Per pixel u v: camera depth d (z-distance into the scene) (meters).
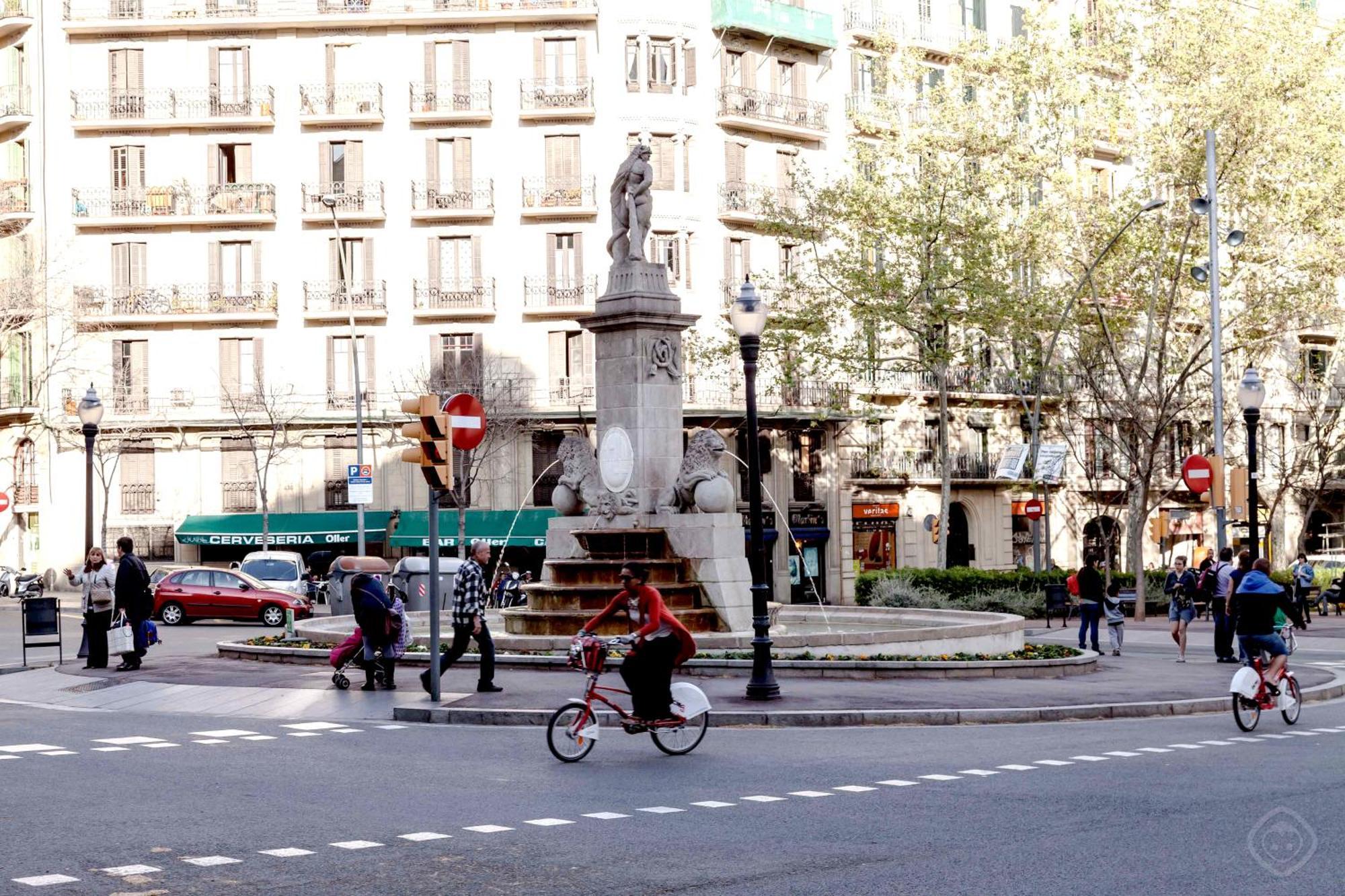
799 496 58.50
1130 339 51.97
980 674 21.80
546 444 55.97
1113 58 46.50
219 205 56.25
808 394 57.31
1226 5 44.00
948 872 9.23
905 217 46.91
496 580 40.34
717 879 9.05
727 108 57.28
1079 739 16.05
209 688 20.16
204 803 11.68
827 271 50.78
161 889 8.72
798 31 58.69
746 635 23.48
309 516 54.91
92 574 23.30
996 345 57.44
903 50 49.75
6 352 57.69
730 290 56.97
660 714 14.47
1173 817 11.15
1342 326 59.69
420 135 56.50
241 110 56.41
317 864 9.44
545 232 56.16
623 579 14.62
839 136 60.66
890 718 17.38
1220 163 43.47
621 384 25.31
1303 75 43.69
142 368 56.38
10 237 57.84
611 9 56.31
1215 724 17.89
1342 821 11.05
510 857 9.66
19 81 58.12
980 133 47.00
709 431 24.95
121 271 56.69
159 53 56.84
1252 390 29.83
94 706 19.30
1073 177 47.00
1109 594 29.02
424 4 56.28
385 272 56.31
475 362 54.88
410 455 17.98
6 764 13.80
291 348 56.22
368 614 19.52
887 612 29.48
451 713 17.25
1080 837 10.38
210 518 55.09
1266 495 70.19
